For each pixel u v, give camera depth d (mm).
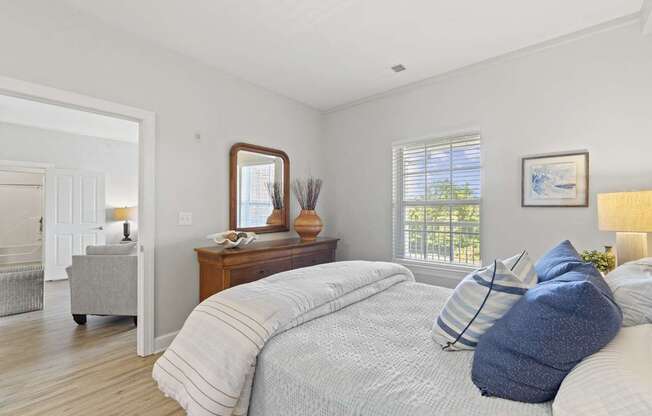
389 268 2174
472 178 2996
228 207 3135
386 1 2068
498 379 909
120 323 3275
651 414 611
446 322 1241
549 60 2537
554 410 763
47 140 5176
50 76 2068
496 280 1178
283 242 3322
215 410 1177
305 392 1078
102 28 2307
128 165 6141
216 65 2984
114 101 2357
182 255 2764
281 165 3693
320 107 4109
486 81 2863
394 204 3559
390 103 3562
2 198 5449
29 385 2086
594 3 2068
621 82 2242
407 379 1015
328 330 1397
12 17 1938
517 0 2041
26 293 3609
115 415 1788
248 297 1518
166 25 2354
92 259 3160
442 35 2457
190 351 1374
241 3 2104
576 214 2400
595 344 811
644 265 1311
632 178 2195
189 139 2826
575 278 1013
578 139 2402
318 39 2537
